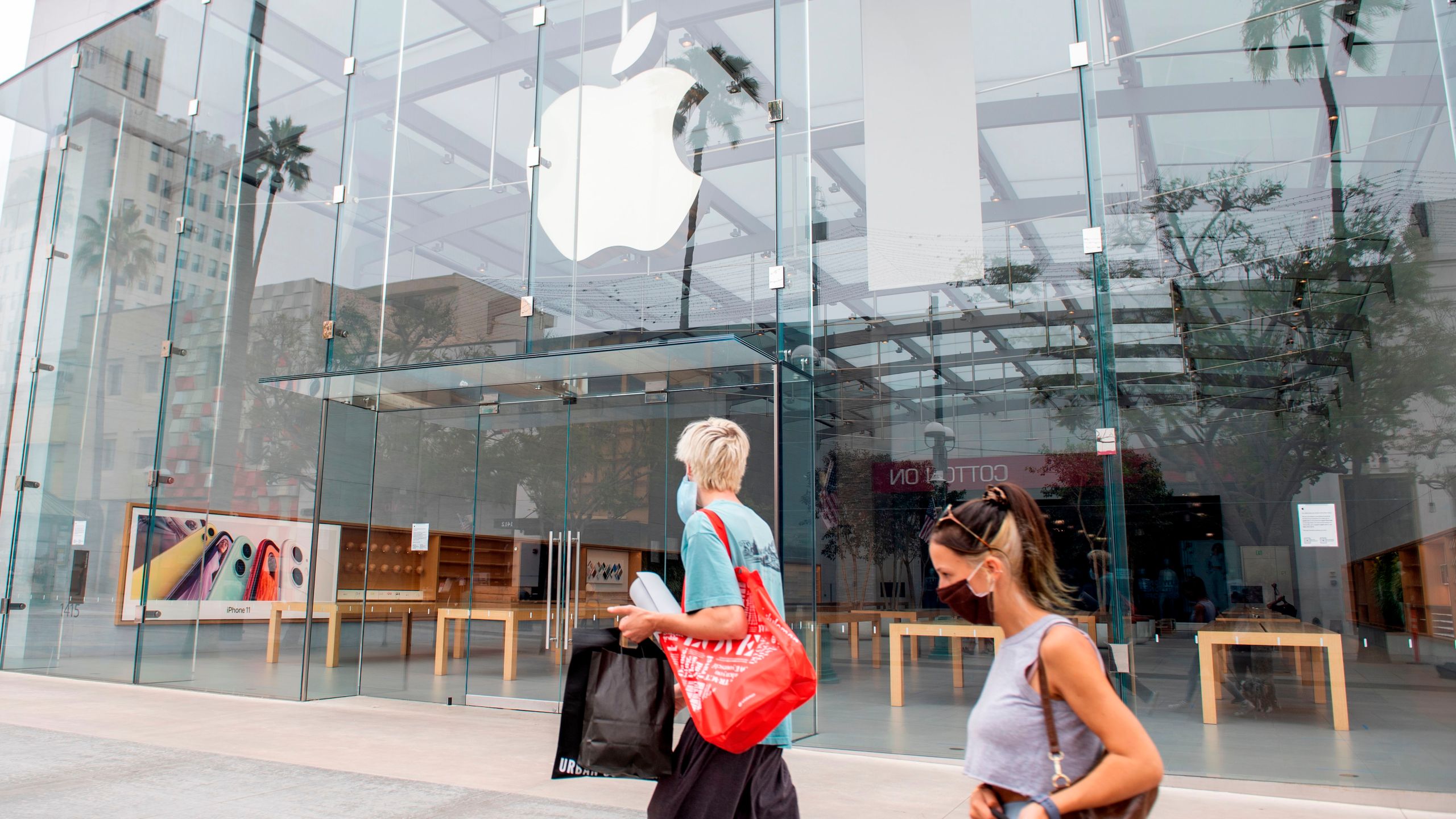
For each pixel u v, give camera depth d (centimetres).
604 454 891
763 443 779
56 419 1184
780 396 770
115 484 1114
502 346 902
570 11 926
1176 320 656
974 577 194
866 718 692
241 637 972
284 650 942
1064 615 194
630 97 882
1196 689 610
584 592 882
